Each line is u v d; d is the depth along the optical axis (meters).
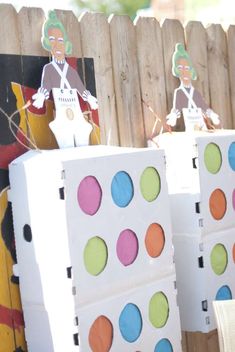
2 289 2.67
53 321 2.58
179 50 3.54
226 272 3.34
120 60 3.26
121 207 2.72
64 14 3.00
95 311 2.59
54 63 2.86
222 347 2.54
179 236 3.25
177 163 3.23
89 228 2.57
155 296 2.88
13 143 2.72
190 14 10.95
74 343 2.52
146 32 3.41
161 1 11.69
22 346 2.72
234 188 3.38
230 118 3.99
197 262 3.20
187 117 3.50
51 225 2.53
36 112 2.82
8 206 2.69
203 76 3.78
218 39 3.90
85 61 3.08
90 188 2.58
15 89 2.74
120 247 2.71
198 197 3.17
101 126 3.14
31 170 2.57
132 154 2.77
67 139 2.87
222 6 8.71
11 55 2.73
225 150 3.32
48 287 2.57
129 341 2.75
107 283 2.64
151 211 2.87
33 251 2.61
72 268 2.49
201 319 3.22
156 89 3.46
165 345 2.93
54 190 2.50
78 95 2.98
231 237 3.36
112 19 3.23
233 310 2.58
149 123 3.41
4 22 2.71
